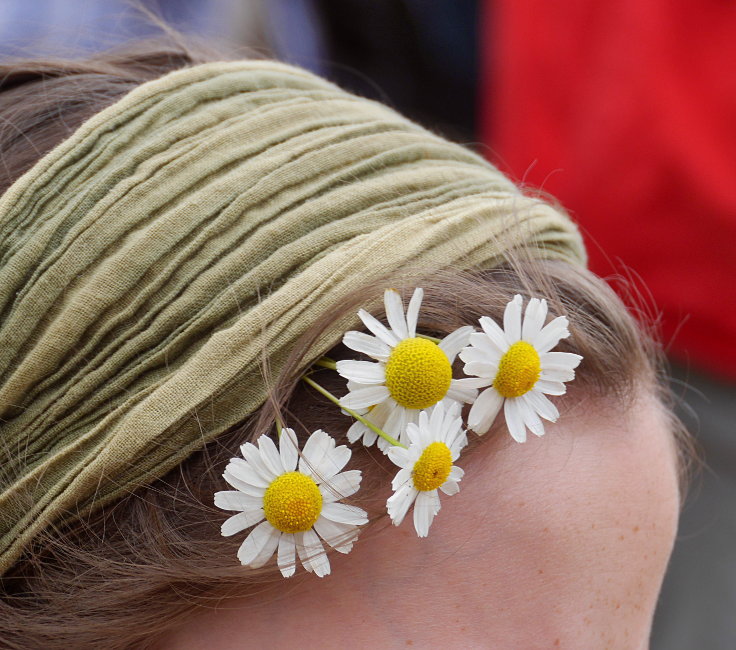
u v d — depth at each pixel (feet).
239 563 2.09
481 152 4.18
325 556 2.07
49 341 2.10
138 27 3.06
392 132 2.21
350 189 2.14
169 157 2.13
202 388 2.08
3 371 2.12
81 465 2.10
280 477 2.06
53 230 2.12
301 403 2.09
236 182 2.12
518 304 2.09
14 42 2.59
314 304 2.08
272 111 2.18
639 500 2.17
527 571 2.12
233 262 2.10
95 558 2.12
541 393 2.11
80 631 2.13
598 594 2.16
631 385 2.18
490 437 2.11
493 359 2.09
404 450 2.06
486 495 2.11
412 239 2.11
